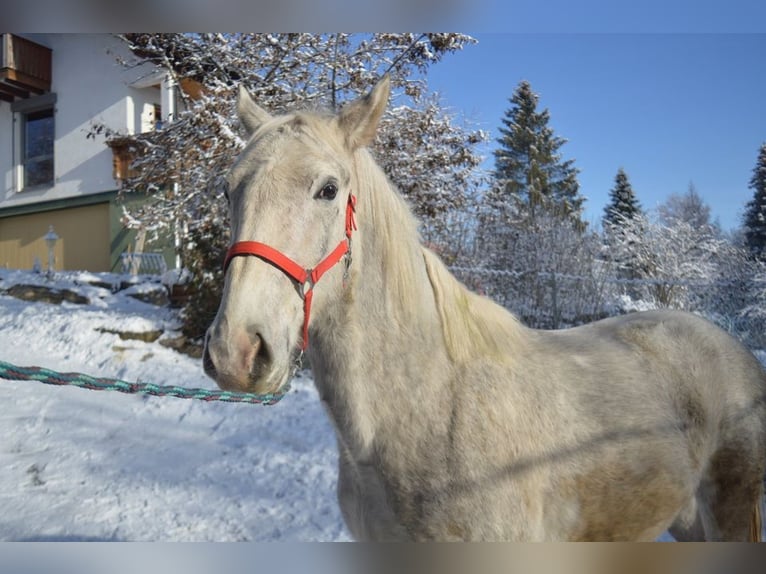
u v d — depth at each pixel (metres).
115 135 10.02
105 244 13.87
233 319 1.46
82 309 8.92
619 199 33.75
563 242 12.80
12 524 3.62
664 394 2.22
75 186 14.14
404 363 1.78
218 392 1.71
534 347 2.15
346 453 1.84
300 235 1.61
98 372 6.80
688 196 30.72
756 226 23.75
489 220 12.46
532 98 31.52
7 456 4.68
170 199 8.63
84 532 3.57
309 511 4.02
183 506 4.00
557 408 1.93
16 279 9.94
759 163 23.88
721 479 2.37
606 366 2.20
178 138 8.17
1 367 1.36
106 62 13.59
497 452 1.74
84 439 5.10
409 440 1.74
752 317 9.77
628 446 1.99
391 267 1.83
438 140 8.42
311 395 6.38
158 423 5.54
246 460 4.83
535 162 30.08
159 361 7.20
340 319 1.77
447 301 1.93
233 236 1.63
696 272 15.05
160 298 10.14
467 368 1.86
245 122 2.15
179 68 8.79
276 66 8.20
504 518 1.70
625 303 10.92
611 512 1.95
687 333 2.53
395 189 2.06
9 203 15.22
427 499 1.70
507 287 9.93
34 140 15.38
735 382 2.46
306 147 1.70
